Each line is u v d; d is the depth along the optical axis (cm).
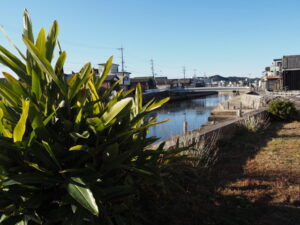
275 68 6138
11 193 164
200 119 2406
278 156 511
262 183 369
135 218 233
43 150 170
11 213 170
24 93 180
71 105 198
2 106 168
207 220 266
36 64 193
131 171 211
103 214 184
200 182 372
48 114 183
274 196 327
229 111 1698
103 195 179
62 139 182
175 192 328
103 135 200
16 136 153
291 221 267
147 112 220
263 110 1122
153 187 289
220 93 10550
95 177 173
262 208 296
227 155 533
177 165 288
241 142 658
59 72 194
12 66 182
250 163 470
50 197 175
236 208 294
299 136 709
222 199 317
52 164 172
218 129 650
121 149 211
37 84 178
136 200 248
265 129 864
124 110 185
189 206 293
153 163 237
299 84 3734
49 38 203
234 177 398
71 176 170
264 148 586
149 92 5569
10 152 166
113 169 199
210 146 547
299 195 327
